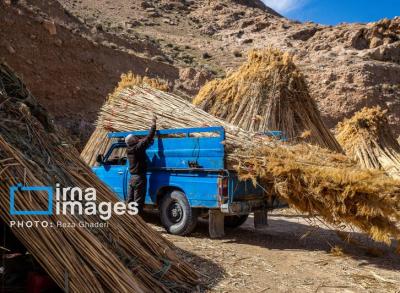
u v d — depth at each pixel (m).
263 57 13.45
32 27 25.75
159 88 11.77
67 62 26.92
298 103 12.78
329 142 13.09
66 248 4.31
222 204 7.99
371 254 7.82
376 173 6.95
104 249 4.57
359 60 54.62
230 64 54.72
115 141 11.44
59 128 5.88
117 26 52.34
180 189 8.78
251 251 7.68
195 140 8.45
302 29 69.81
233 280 5.92
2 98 5.05
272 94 12.45
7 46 23.33
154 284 4.92
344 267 6.95
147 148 9.07
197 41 65.25
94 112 26.48
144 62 36.78
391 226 6.77
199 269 6.25
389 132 18.91
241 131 8.77
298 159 7.62
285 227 10.35
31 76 23.97
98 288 4.27
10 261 5.16
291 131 12.20
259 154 7.87
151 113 9.78
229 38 71.50
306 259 7.34
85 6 67.44
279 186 7.42
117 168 9.81
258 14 82.75
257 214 9.66
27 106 5.31
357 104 45.38
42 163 4.83
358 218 6.91
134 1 77.31
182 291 5.23
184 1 86.69
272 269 6.62
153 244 5.41
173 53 52.06
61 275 4.20
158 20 73.62
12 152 4.52
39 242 4.26
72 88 26.27
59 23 30.72
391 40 62.59
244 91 12.66
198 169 8.31
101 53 31.44
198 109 9.80
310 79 49.03
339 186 6.90
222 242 8.29
